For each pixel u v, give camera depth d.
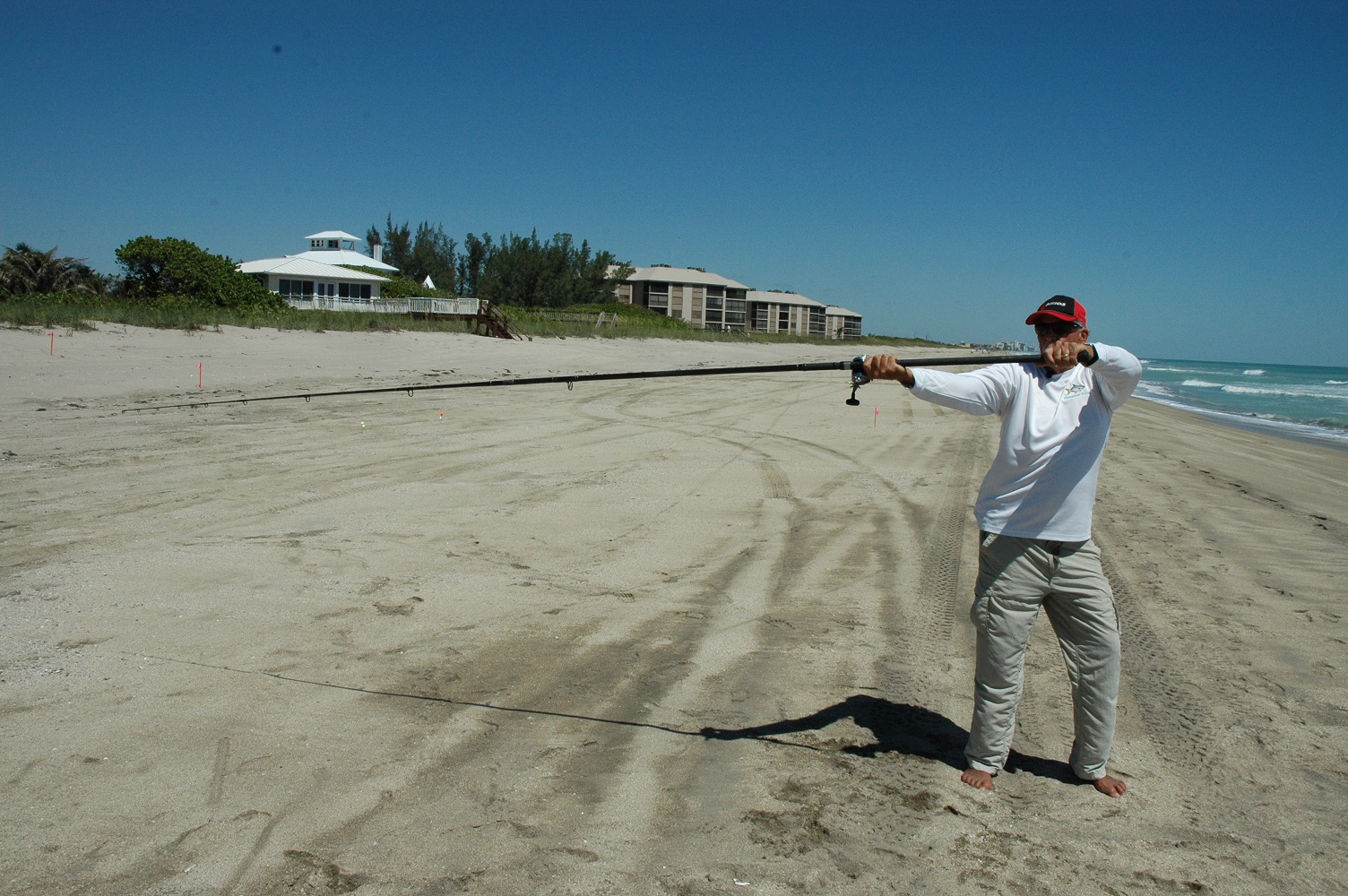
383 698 3.94
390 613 5.05
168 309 25.81
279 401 15.38
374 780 3.24
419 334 29.39
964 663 4.62
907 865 2.85
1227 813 3.24
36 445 10.21
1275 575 6.62
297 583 5.51
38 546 6.16
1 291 30.30
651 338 45.34
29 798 3.03
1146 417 21.45
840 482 9.80
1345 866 2.92
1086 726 3.34
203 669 4.16
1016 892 2.73
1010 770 3.51
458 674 4.25
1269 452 15.50
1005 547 3.24
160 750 3.39
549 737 3.64
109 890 2.58
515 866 2.77
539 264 80.81
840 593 5.77
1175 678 4.52
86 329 20.09
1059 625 3.36
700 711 3.95
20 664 4.13
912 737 3.76
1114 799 3.30
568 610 5.24
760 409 17.45
